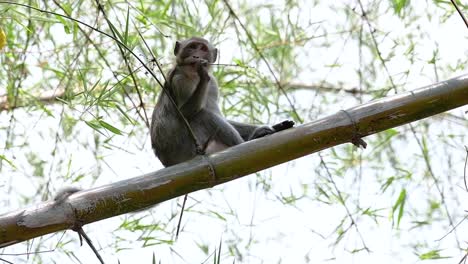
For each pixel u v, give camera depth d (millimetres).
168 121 12680
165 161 12875
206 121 12547
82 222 9062
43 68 13500
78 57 12875
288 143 9805
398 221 12695
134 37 12023
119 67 12828
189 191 9625
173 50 13992
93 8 13117
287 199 13719
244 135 13008
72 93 12656
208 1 14094
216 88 13141
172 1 13609
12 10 11344
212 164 9680
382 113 9891
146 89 13125
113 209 9227
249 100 13992
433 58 13414
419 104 9945
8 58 13211
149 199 9406
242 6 15078
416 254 13570
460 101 10047
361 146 10602
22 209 8922
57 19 11586
